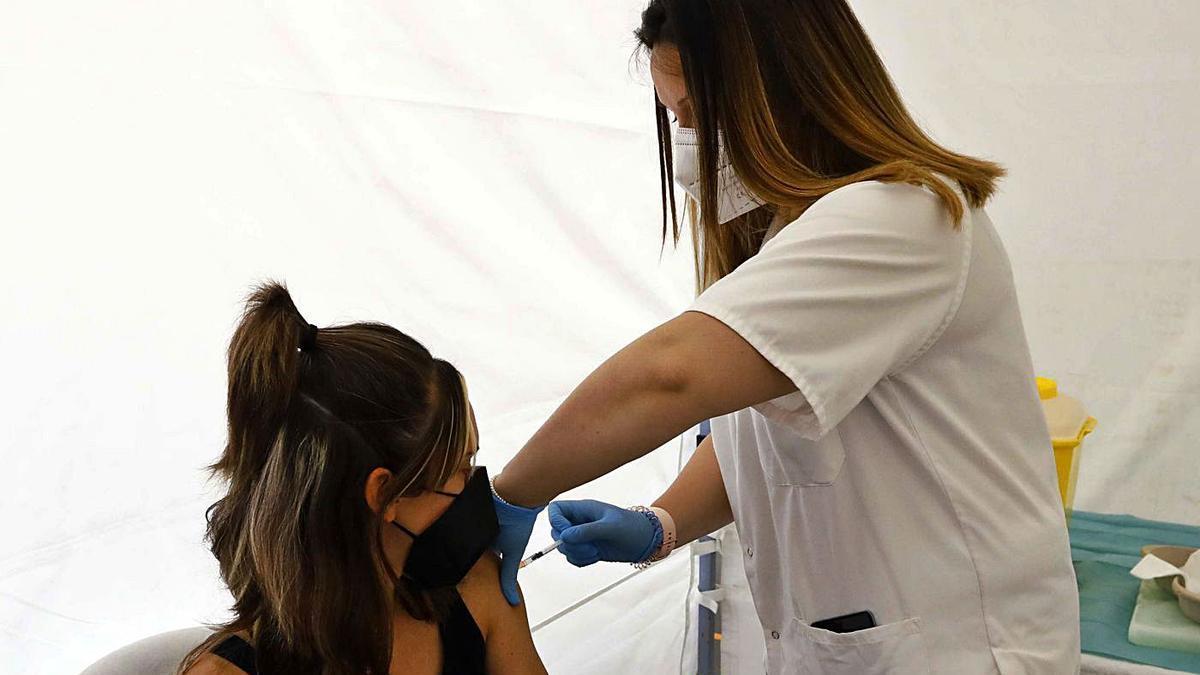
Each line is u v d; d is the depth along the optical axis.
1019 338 1.14
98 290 1.27
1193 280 2.32
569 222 2.00
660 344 0.95
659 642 2.34
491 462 1.88
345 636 1.04
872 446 1.13
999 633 1.14
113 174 1.28
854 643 1.17
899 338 0.99
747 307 0.93
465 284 1.80
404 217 1.67
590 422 0.97
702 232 1.29
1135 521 2.38
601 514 1.28
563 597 2.06
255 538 1.03
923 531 1.14
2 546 1.21
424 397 1.05
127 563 1.34
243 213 1.43
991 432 1.14
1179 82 2.26
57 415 1.25
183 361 1.38
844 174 1.09
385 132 1.62
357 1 1.54
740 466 1.29
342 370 1.02
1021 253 2.49
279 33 1.44
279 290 1.03
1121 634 1.84
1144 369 2.40
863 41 1.09
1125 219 2.37
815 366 0.94
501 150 1.83
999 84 2.44
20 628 1.24
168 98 1.33
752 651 2.39
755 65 1.04
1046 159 2.42
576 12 1.91
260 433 1.03
